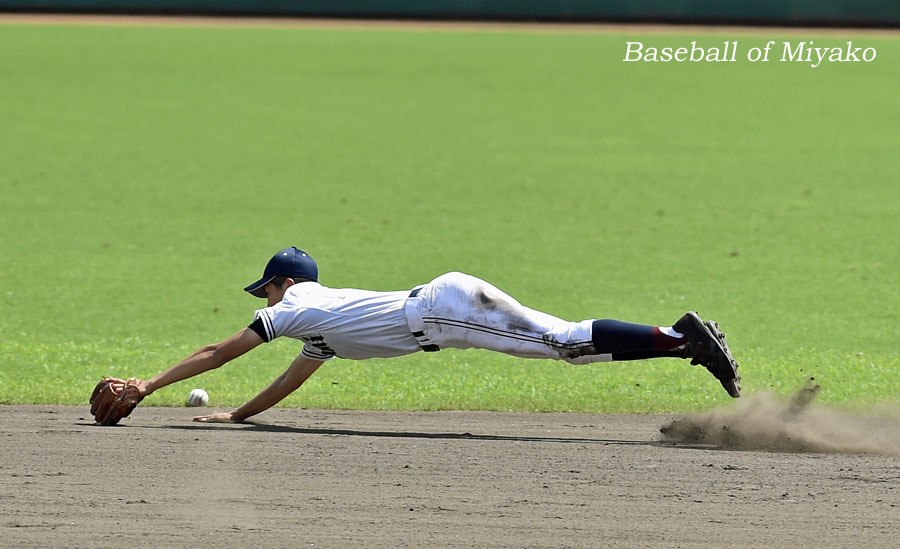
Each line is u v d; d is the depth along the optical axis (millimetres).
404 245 54062
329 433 24828
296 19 178375
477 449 23344
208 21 173000
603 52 147250
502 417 27188
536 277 47188
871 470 21844
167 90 113125
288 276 25312
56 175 72438
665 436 24953
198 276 46750
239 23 171875
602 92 117250
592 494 20250
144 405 28109
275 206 63938
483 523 18703
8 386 29656
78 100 105938
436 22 178250
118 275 46688
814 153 84062
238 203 64562
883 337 37312
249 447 23203
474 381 31188
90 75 121375
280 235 56062
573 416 27375
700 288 45156
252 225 58500
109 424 25062
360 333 24172
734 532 18422
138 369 32125
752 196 67938
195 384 30734
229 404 28391
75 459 22062
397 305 24125
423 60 138250
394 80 123125
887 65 136750
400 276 47406
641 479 21188
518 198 67188
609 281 46438
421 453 22906
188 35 156625
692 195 68125
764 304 42344
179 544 17641
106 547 17484
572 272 48219
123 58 134000
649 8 174875
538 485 20750
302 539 17922
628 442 24297
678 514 19234
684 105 109188
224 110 102438
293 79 122500
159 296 43000
